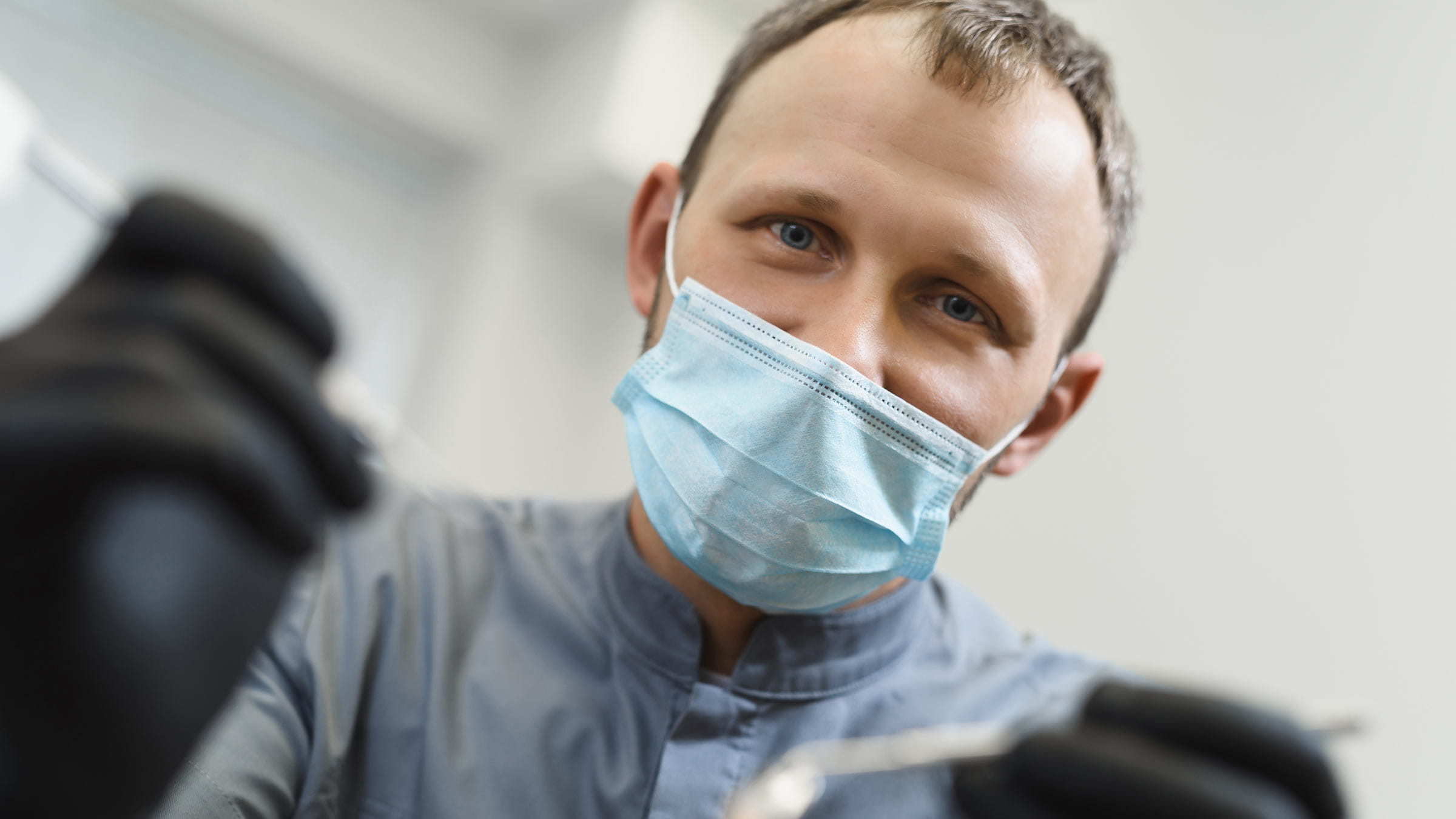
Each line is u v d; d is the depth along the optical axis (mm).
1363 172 1885
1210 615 1854
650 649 896
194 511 347
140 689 342
